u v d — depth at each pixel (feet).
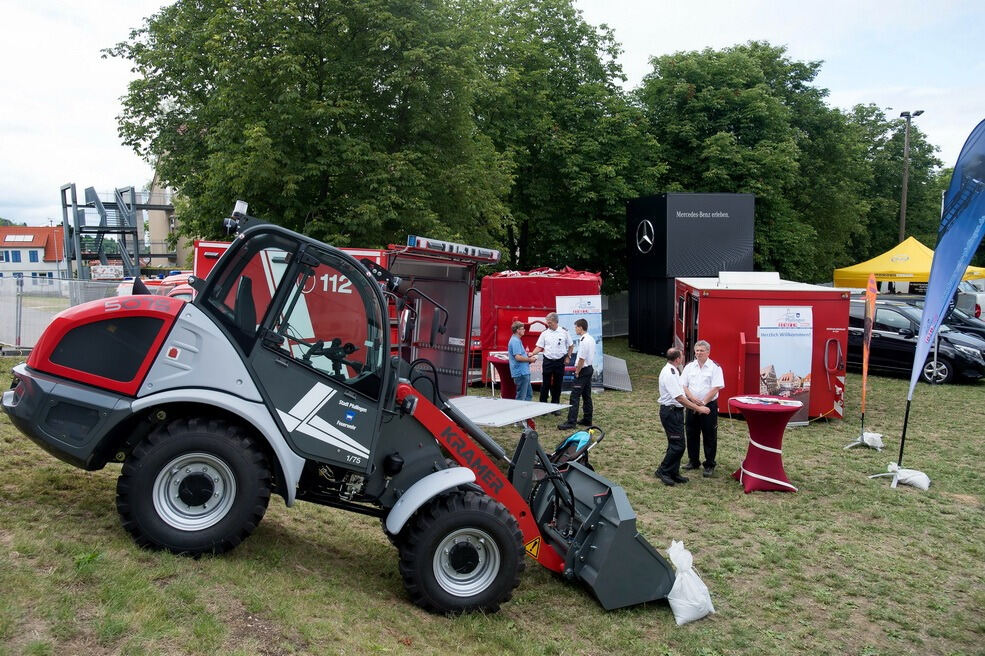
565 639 16.84
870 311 36.04
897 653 17.11
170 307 16.15
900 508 27.04
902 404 47.98
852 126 106.63
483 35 65.92
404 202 46.34
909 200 135.95
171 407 16.57
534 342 49.98
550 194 76.18
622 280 90.38
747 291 41.83
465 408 23.73
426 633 15.72
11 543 14.93
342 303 17.01
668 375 29.22
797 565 21.75
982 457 34.65
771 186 81.56
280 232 16.48
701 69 84.33
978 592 20.13
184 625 13.08
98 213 99.19
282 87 44.11
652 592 18.81
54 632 11.95
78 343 15.88
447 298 36.63
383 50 46.32
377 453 17.92
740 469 29.78
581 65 79.41
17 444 23.45
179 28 48.73
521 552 17.58
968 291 92.53
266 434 16.07
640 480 29.94
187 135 54.03
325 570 17.87
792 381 40.93
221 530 15.83
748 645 17.21
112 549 15.33
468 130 52.24
